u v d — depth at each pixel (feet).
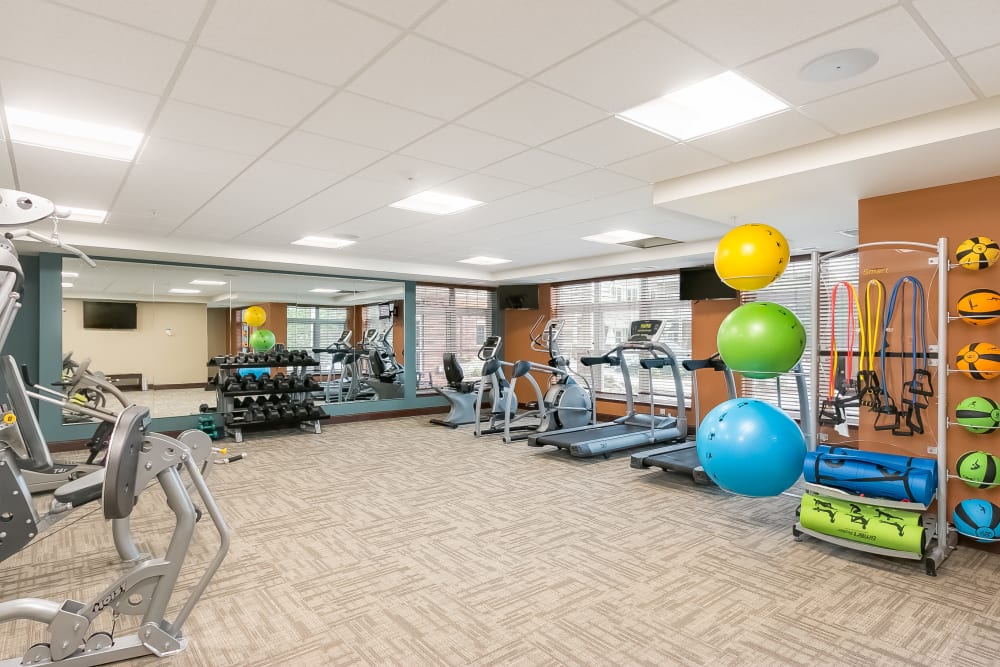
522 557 10.28
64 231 17.33
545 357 30.45
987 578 9.33
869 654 7.10
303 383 23.86
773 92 8.25
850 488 10.08
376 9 6.19
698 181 12.17
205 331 22.66
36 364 19.53
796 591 8.88
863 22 6.41
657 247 21.44
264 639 7.51
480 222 17.08
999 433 10.27
